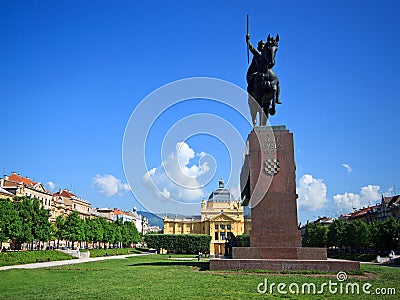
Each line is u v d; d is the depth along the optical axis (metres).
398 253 69.62
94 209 149.12
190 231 94.81
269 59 24.56
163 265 30.92
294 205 22.53
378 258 57.75
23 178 98.62
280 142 23.53
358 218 126.62
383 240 70.81
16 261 45.72
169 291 14.52
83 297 13.62
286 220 22.34
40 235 63.69
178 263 35.09
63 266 39.19
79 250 70.50
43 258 52.72
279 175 23.03
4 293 15.20
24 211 61.56
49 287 17.08
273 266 20.70
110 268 31.61
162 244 93.69
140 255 83.62
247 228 26.66
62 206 106.56
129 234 116.06
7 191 85.12
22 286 18.11
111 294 14.14
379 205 113.75
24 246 77.50
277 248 21.73
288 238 22.08
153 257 69.88
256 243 22.12
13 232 58.16
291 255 21.61
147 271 23.84
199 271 22.14
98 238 89.75
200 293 13.94
